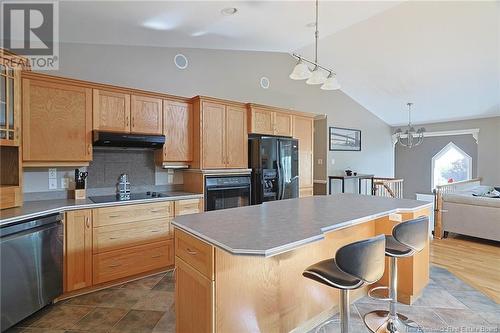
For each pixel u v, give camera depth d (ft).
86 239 8.60
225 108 12.47
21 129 8.19
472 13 12.37
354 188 23.41
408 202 8.84
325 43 15.93
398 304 8.24
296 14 10.60
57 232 7.91
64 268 8.18
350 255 4.80
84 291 8.77
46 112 8.66
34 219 7.22
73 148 9.14
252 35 12.53
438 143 27.04
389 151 28.30
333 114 21.59
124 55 11.24
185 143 11.76
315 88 19.90
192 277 5.52
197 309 5.38
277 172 13.62
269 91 16.71
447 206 15.43
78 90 9.23
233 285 5.35
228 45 13.61
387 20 13.53
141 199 9.80
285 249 4.55
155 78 12.06
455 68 16.71
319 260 7.30
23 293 6.90
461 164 25.81
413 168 28.48
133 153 11.48
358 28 14.30
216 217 6.56
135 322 7.26
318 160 21.59
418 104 22.59
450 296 8.72
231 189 12.36
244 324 5.58
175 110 11.46
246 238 4.86
